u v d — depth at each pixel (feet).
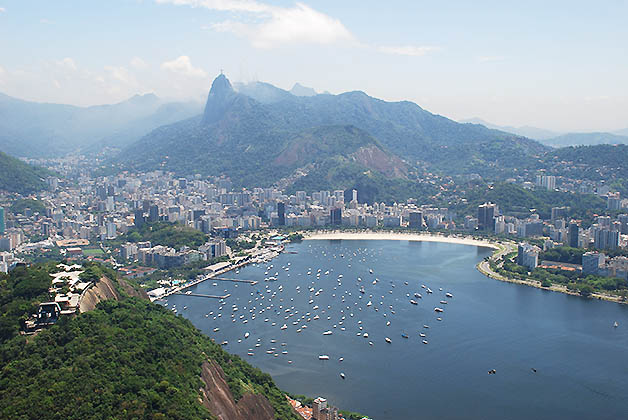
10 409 568.41
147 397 642.22
